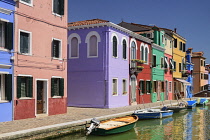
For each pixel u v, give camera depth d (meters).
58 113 16.08
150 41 27.77
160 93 31.06
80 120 13.45
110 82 20.97
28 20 14.06
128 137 13.55
